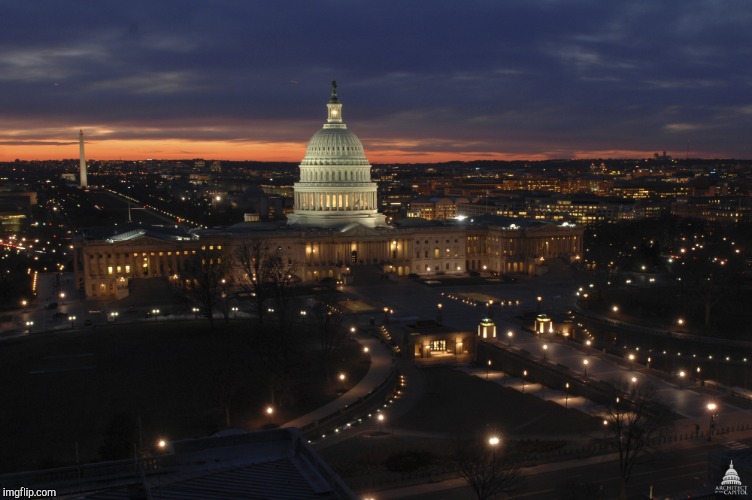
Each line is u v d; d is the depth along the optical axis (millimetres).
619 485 94750
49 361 150375
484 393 144750
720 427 118250
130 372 142750
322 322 165000
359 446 109500
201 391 132125
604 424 119000
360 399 128375
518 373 162125
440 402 136875
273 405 124750
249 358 152500
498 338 182375
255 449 62875
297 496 52125
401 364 166500
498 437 108000
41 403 125375
